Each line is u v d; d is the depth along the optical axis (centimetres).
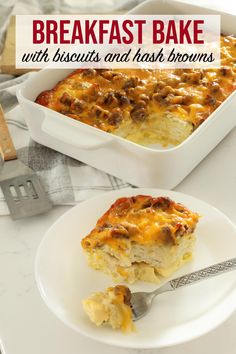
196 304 126
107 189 159
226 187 160
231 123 171
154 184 154
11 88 192
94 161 162
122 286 123
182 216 134
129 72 187
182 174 157
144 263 133
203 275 128
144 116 174
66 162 167
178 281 127
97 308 117
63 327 127
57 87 181
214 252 138
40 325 127
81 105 172
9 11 242
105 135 150
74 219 143
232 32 202
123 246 129
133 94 179
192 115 170
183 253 136
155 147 180
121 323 118
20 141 175
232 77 182
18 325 127
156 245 130
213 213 142
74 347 123
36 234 148
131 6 237
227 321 126
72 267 134
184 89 179
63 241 139
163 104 174
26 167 160
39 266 131
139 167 151
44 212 152
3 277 138
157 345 115
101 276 134
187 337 117
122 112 173
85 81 183
